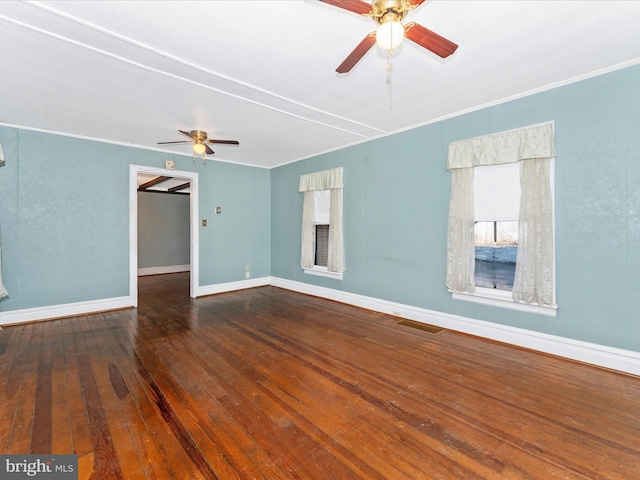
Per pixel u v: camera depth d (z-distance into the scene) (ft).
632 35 6.79
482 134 10.58
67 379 7.86
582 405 6.72
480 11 6.01
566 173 8.92
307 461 5.13
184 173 16.93
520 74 8.52
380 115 11.48
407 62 7.84
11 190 12.16
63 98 9.79
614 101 8.16
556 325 9.19
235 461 5.12
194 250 17.39
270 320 12.98
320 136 13.99
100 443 5.51
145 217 26.53
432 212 12.04
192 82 8.79
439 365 8.70
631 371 7.98
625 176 8.04
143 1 5.66
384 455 5.26
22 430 5.84
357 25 6.41
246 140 14.60
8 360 8.99
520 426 6.02
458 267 11.01
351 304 15.35
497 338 10.39
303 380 7.86
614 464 5.05
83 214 13.75
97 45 7.02
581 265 8.73
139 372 8.26
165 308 14.94
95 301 14.10
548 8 5.93
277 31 6.61
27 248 12.51
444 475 4.83
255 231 20.13
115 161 14.56
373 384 7.66
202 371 8.34
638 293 7.90
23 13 5.93
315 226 17.84
